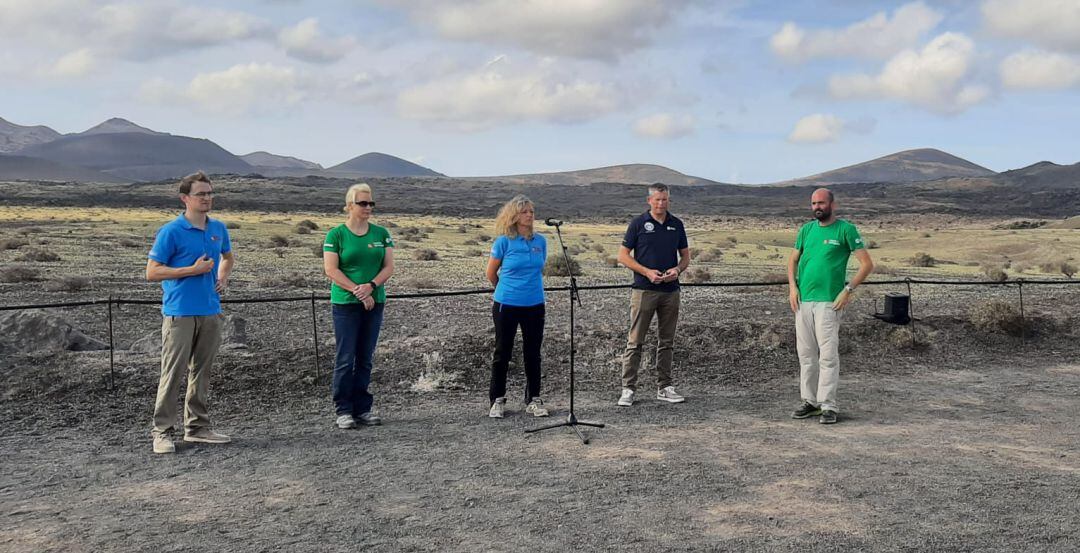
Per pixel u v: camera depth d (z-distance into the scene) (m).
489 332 11.62
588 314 17.72
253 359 9.90
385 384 9.65
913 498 5.60
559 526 5.05
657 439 7.27
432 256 41.41
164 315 6.89
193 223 6.84
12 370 9.38
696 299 21.67
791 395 9.46
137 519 5.20
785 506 5.43
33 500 5.59
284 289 23.95
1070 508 5.39
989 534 4.92
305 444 7.12
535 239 8.12
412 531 4.97
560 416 8.25
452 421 8.05
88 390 8.87
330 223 102.69
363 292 7.54
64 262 32.47
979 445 7.09
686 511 5.33
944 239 74.06
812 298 7.99
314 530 4.99
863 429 7.69
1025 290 23.67
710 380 10.29
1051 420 8.12
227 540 4.82
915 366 11.30
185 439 7.20
